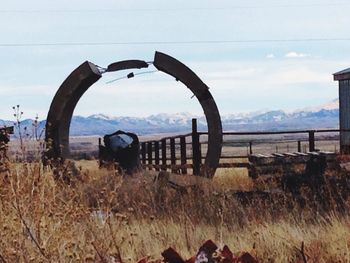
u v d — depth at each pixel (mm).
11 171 6496
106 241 5918
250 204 11031
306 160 16188
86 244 5859
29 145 7074
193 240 8703
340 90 27109
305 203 11820
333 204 10750
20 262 5562
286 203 11695
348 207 10758
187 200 11633
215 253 4887
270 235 8336
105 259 5562
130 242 7055
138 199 11695
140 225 9391
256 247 7773
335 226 8953
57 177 9539
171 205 11531
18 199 5980
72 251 5664
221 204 11297
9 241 5750
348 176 13766
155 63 18203
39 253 5605
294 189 13070
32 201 6156
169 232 8961
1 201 6219
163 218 10391
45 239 5773
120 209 10844
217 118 18344
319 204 11242
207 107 18328
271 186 13695
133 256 6902
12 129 9055
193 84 18203
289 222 9719
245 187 14828
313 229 9094
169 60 18250
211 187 13297
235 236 8805
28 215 5992
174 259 5023
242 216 10742
